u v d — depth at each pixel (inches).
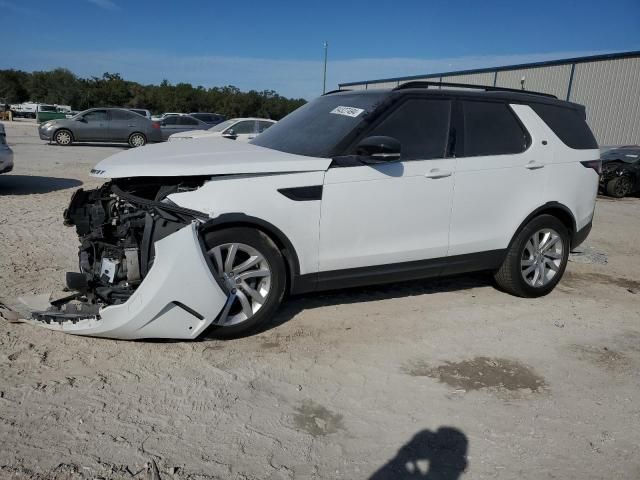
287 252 156.0
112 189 153.1
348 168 161.2
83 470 98.0
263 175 151.6
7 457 99.8
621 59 844.6
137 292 135.2
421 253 177.0
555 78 964.6
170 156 155.5
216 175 147.3
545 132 201.9
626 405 133.2
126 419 114.4
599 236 348.2
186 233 136.6
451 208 179.5
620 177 552.1
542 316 189.5
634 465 110.4
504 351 159.5
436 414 124.8
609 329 181.6
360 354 151.7
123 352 143.1
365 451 110.0
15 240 243.9
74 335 149.8
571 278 241.8
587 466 109.3
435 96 181.0
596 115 890.1
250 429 114.4
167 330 139.9
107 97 2559.1
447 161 177.9
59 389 123.6
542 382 142.5
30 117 2129.7
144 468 99.9
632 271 261.9
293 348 152.6
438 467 106.4
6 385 123.3
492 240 190.4
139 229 143.7
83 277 145.5
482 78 1136.8
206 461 103.3
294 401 126.3
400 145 155.5
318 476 101.8
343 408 124.9
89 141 871.7
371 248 167.9
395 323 174.9
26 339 145.7
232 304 151.5
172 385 129.0
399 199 169.0
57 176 482.6
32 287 181.6
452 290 211.3
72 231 266.8
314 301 190.1
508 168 189.8
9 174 483.2
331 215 159.6
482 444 114.5
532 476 105.4
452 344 162.1
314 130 176.6
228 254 147.9
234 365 140.6
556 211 206.4
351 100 185.5
